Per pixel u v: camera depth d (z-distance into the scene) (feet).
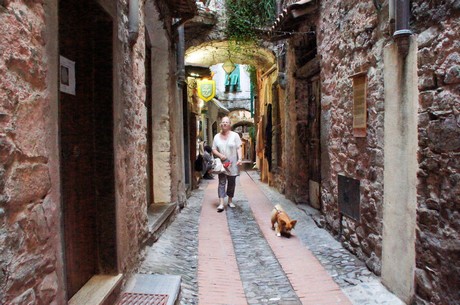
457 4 7.53
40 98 5.49
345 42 14.08
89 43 9.29
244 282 12.12
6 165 4.64
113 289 8.64
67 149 8.22
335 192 15.51
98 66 9.30
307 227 17.85
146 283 10.34
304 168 23.17
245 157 97.09
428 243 8.62
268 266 13.38
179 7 20.68
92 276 9.23
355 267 12.37
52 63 5.90
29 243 5.11
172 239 15.89
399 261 9.89
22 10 5.05
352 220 13.61
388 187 10.50
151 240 13.97
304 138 23.27
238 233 17.84
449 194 7.88
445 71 7.92
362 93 12.41
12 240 4.71
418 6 8.91
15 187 4.80
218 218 21.06
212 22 28.60
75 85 8.80
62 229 6.13
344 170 14.43
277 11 27.25
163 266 12.32
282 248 15.11
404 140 9.62
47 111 5.71
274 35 22.30
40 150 5.46
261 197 28.09
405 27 9.21
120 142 9.89
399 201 9.89
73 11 8.74
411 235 9.32
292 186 24.57
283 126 28.35
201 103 50.65
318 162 20.62
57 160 6.01
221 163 23.26
